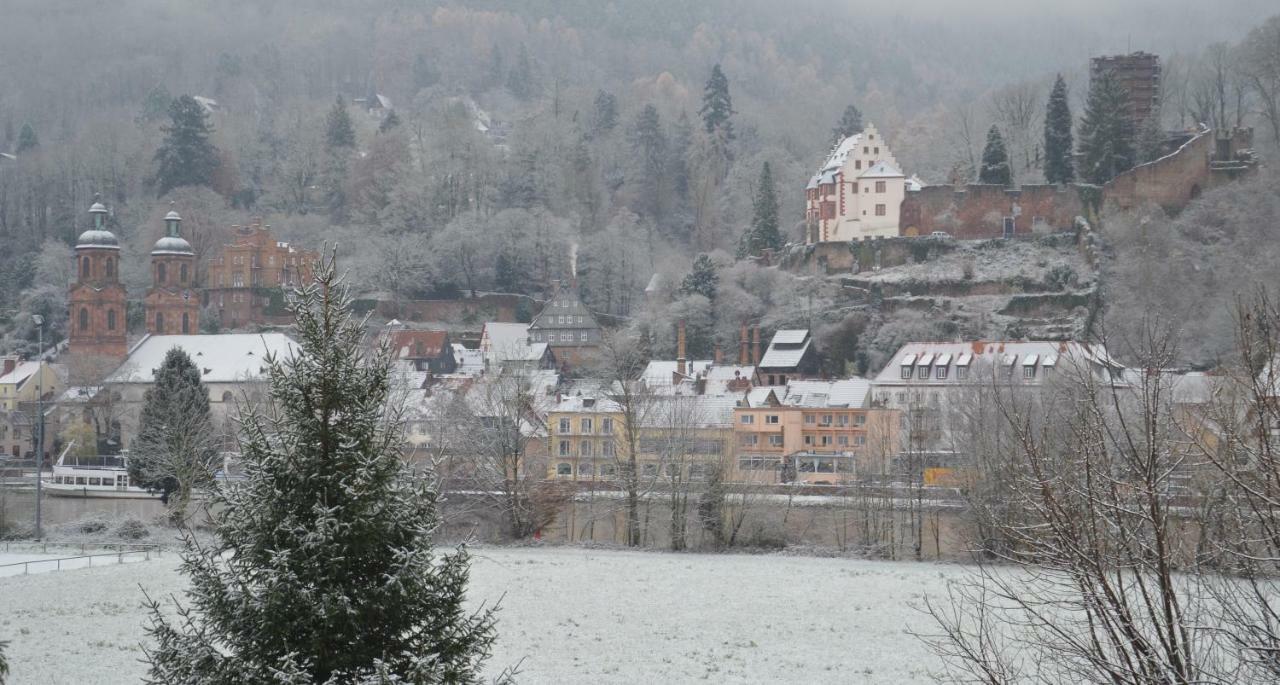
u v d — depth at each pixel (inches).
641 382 5423.2
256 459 1040.2
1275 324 891.4
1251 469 864.3
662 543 4360.2
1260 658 858.1
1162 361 939.3
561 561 3750.0
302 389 1040.8
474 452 4456.2
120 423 7504.9
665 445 4409.5
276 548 1013.2
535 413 5206.7
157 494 5137.8
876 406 5851.4
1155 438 890.7
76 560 3732.8
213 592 1017.5
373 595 1012.5
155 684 1016.2
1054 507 887.1
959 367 6151.6
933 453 4665.4
